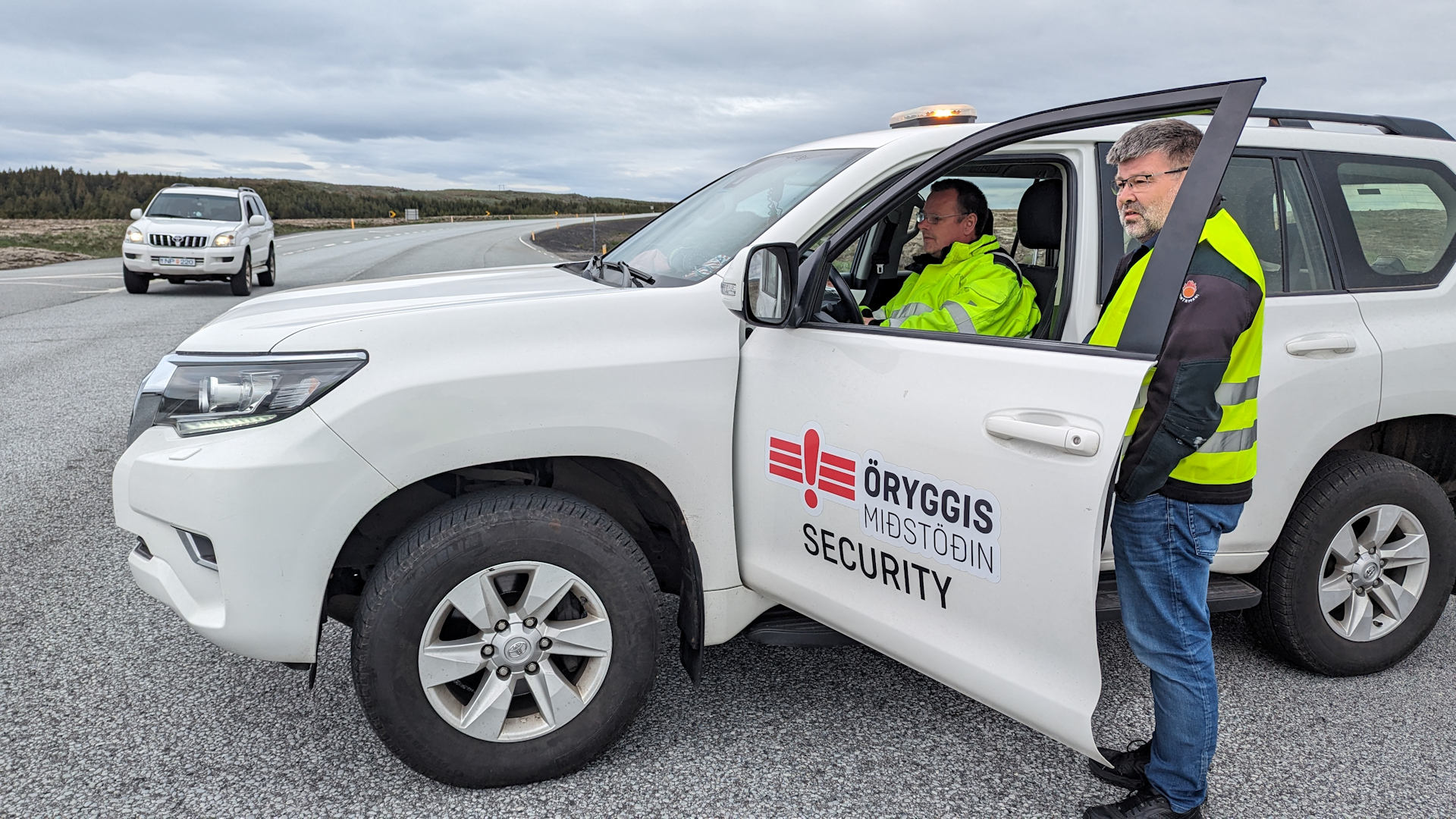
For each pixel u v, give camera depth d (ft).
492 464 8.71
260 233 55.57
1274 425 9.40
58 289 52.80
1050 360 6.66
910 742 9.10
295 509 7.47
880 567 7.75
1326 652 10.32
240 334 8.01
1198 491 6.93
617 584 8.24
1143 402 6.51
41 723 9.37
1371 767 8.78
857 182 8.82
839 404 7.86
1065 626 6.54
